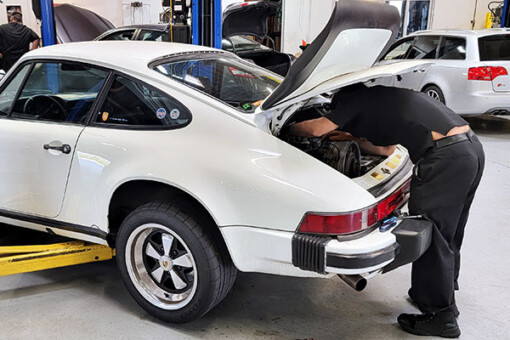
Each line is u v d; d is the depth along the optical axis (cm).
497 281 281
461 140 209
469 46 631
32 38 716
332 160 224
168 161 210
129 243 232
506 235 345
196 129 213
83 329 230
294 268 198
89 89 244
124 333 228
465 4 1111
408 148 218
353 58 210
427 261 220
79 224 247
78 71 247
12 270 242
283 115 209
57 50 260
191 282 228
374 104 215
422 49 708
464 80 626
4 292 264
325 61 191
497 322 241
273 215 194
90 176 234
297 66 187
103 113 237
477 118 828
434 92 675
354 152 231
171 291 233
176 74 239
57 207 252
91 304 253
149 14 950
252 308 251
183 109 219
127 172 219
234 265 216
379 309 252
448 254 218
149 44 279
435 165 209
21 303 252
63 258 254
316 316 244
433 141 209
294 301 259
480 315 247
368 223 194
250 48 670
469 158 207
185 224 212
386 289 272
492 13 1076
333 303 257
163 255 230
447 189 209
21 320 237
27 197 261
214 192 201
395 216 212
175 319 230
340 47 192
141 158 217
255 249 200
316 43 184
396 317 245
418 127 211
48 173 248
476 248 324
